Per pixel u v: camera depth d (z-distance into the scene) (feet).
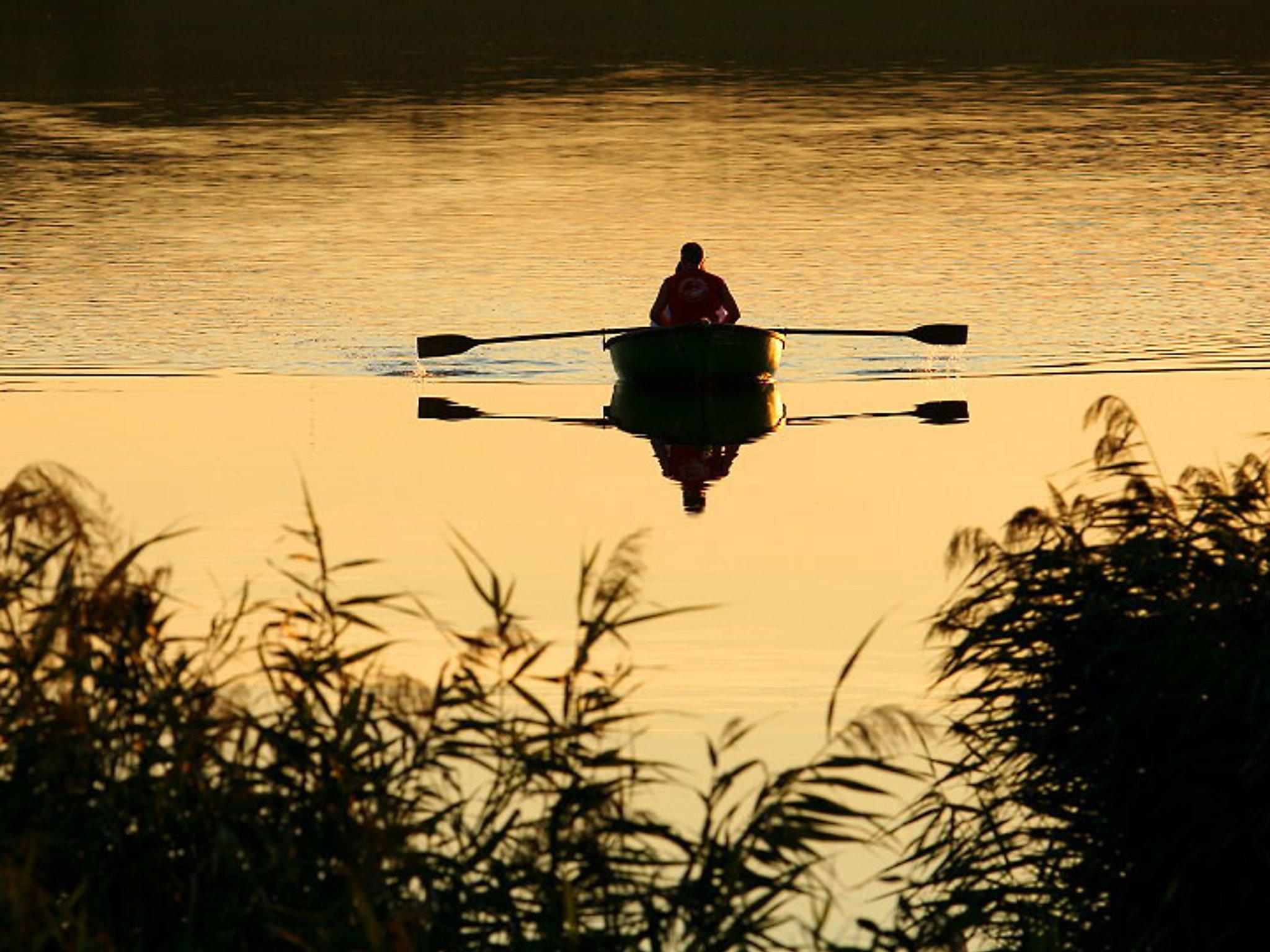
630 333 251.80
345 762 89.25
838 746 125.49
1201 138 497.87
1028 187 422.00
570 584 169.48
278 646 98.53
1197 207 388.37
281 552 176.24
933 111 565.94
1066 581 104.99
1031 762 103.35
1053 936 92.79
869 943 96.89
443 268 333.62
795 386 254.06
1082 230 363.35
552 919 87.76
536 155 484.33
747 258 341.21
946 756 114.01
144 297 303.89
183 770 85.81
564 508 196.24
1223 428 218.79
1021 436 221.87
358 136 520.42
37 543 95.35
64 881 83.25
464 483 205.46
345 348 271.49
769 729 131.34
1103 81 643.04
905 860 104.47
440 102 600.39
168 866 83.97
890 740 91.20
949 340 253.85
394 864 86.69
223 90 629.10
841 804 89.40
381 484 204.13
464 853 89.61
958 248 346.95
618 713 122.21
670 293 264.31
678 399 248.32
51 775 84.94
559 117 561.43
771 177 444.55
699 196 416.67
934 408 237.25
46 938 76.23
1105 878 99.55
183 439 220.23
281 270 329.72
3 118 551.59
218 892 82.48
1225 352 261.24
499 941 88.02
